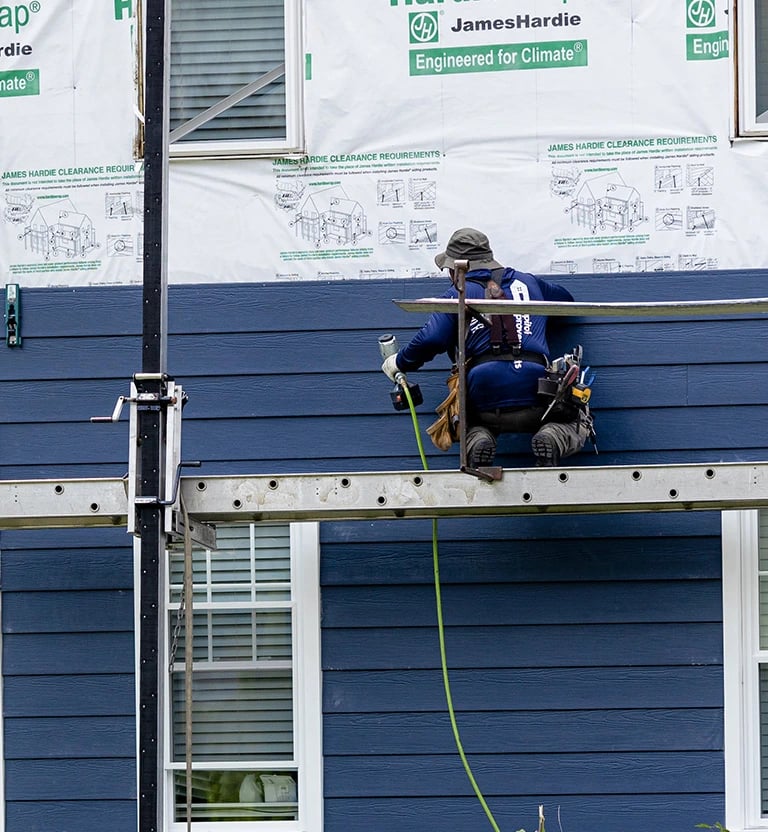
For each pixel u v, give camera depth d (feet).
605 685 79.05
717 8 81.35
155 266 66.08
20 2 84.74
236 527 81.92
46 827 79.77
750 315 80.43
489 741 79.10
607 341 80.94
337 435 81.56
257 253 82.84
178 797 80.84
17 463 82.23
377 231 82.53
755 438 79.97
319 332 82.17
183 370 82.17
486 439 71.56
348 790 79.30
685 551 79.46
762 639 79.71
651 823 78.07
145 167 66.33
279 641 81.61
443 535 80.28
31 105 84.53
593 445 80.12
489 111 82.28
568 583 79.66
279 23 84.84
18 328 82.94
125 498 71.00
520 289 75.10
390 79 82.74
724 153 81.15
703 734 78.54
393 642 80.02
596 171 81.66
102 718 80.48
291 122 82.94
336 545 80.74
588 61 81.87
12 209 84.28
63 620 81.10
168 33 67.46
